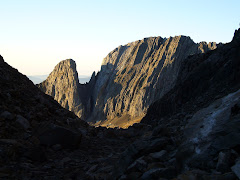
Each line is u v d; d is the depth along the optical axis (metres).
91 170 10.01
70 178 9.05
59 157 11.79
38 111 16.81
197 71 50.03
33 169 9.30
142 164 7.07
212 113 6.91
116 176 7.82
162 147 7.95
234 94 7.07
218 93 22.41
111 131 20.34
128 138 20.75
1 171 8.34
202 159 5.48
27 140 12.39
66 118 19.61
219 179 4.42
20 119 13.70
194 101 26.72
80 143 15.32
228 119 6.01
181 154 6.09
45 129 13.17
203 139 5.98
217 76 33.78
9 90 16.69
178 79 73.56
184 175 5.00
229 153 4.98
